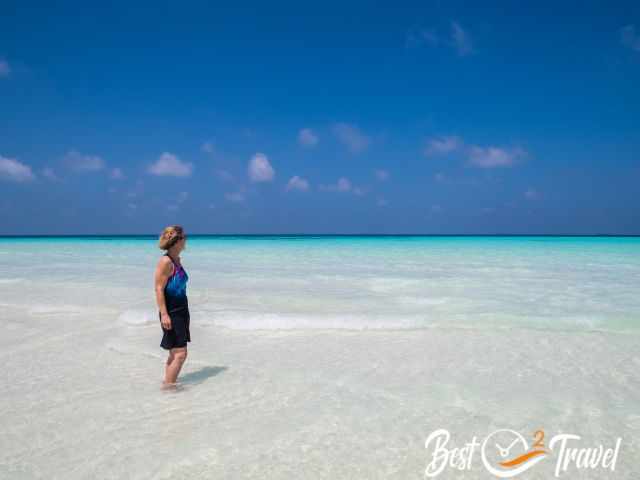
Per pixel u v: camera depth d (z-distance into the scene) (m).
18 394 4.74
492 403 4.50
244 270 16.09
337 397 4.65
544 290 11.37
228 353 6.30
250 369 5.59
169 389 4.88
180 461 3.36
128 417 4.15
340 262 19.69
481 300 10.02
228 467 3.27
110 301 9.90
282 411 4.30
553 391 4.83
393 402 4.52
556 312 8.70
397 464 3.34
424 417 4.17
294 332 7.48
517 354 6.20
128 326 7.86
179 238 4.92
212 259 21.56
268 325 7.79
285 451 3.51
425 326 7.71
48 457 3.42
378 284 12.45
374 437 3.76
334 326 7.73
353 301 9.86
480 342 6.79
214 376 5.32
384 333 7.37
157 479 3.11
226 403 4.49
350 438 3.74
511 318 8.03
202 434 3.80
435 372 5.46
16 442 3.66
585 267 17.34
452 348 6.50
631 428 3.95
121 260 20.64
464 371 5.48
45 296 10.48
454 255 24.52
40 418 4.13
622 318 8.08
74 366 5.72
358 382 5.11
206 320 8.01
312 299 10.08
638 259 21.03
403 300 9.99
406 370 5.53
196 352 6.36
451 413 4.26
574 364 5.75
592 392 4.80
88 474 3.17
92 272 15.32
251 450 3.53
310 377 5.29
